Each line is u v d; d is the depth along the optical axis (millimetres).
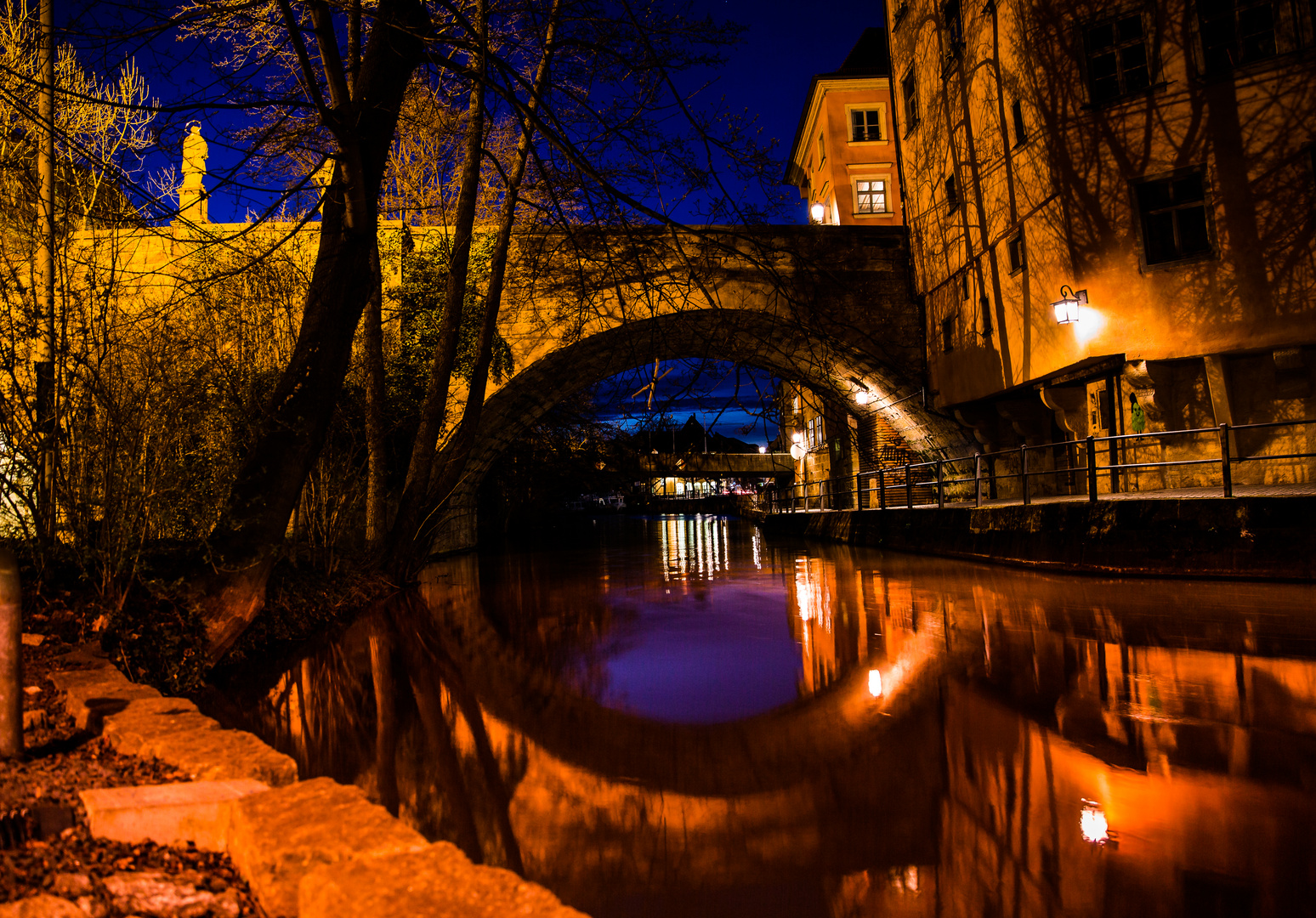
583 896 2910
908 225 24250
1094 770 3871
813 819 3512
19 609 3123
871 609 9766
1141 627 7391
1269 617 7570
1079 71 16547
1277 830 3119
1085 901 2678
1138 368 15836
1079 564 12289
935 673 6180
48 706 3953
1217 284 15180
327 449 11844
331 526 11922
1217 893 2678
